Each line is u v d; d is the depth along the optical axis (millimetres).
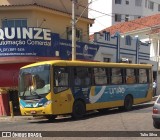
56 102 18969
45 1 28359
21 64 25547
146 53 40250
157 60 45531
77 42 29062
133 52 37875
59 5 29797
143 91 25719
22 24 27484
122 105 23625
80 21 32094
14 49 25297
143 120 17875
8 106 23922
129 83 24312
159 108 15102
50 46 26344
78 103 20219
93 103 21203
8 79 25453
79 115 20219
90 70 21219
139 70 25406
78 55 29094
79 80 20406
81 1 32188
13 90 24812
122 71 23766
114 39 34938
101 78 21984
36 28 25562
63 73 19531
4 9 27250
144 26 49594
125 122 17234
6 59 25297
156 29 47812
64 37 30156
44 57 25812
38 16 27609
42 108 18969
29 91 19484
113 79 22906
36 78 19391
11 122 20469
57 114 19016
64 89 19453
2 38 25359
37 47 25594
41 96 19031
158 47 46031
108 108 22656
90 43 31266
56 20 29375
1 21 27594
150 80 26594
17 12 27406
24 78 19906
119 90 23312
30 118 22031
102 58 33125
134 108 25531
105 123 17125
